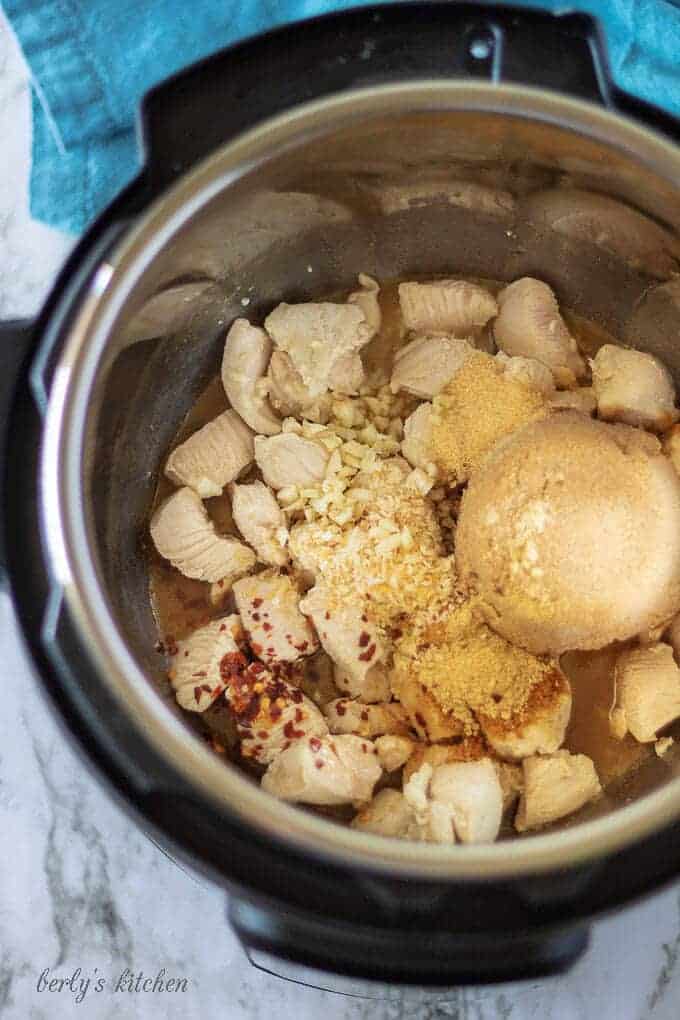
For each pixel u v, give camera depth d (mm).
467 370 635
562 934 537
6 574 541
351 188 611
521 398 624
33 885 667
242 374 638
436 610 610
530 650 611
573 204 615
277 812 530
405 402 653
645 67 667
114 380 578
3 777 670
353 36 559
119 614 582
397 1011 658
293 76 559
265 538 631
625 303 650
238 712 613
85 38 667
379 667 618
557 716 604
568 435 605
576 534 590
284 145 559
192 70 555
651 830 526
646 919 655
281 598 625
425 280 669
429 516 625
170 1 669
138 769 532
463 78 560
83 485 544
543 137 575
